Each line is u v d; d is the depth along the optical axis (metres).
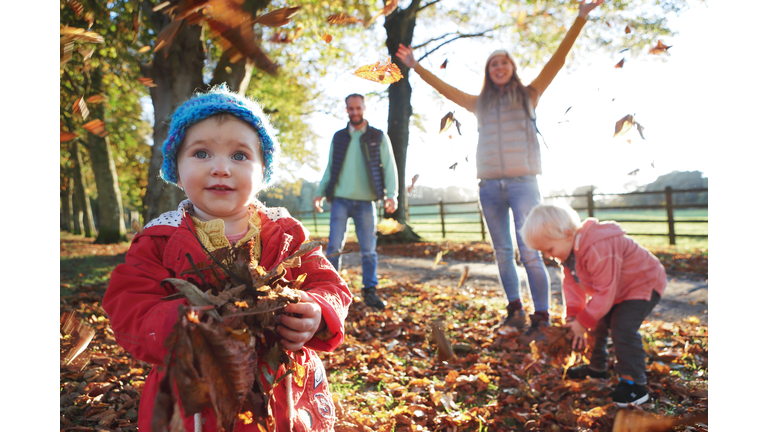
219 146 1.26
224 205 1.25
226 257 1.06
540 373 2.71
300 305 1.07
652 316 4.14
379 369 2.77
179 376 0.82
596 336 2.65
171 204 5.85
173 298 1.08
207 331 0.84
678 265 6.61
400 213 12.65
